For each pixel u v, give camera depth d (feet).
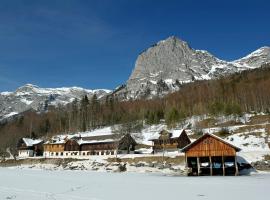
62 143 514.68
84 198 135.64
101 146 469.98
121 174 283.59
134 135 544.62
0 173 304.91
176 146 436.76
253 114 588.09
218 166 283.38
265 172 278.87
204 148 276.82
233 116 570.46
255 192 144.77
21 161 471.21
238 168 284.41
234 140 405.39
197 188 164.14
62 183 200.34
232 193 143.23
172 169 306.14
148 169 315.99
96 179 226.99
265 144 369.71
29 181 217.15
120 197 137.90
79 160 404.98
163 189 162.50
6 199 136.05
